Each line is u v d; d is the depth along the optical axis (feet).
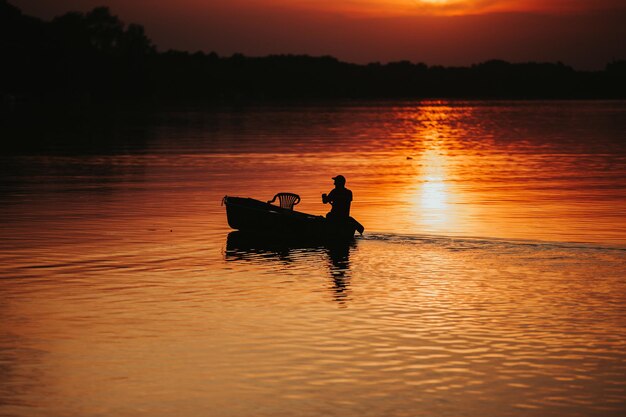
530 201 104.42
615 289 54.34
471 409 33.73
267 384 36.35
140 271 60.39
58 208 96.63
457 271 60.03
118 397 34.83
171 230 80.18
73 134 278.67
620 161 172.65
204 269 61.16
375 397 34.94
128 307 49.60
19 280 57.26
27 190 115.85
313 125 384.27
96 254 67.26
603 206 98.99
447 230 80.38
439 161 175.73
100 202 102.22
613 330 44.68
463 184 126.72
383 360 39.52
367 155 192.75
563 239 75.00
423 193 114.21
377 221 86.84
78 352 40.70
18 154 187.01
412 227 82.48
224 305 50.08
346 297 52.06
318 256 66.23
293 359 39.65
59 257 65.92
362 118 513.86
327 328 44.96
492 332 44.27
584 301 51.08
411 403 34.30
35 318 46.96
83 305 50.08
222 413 33.22
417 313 48.16
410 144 241.55
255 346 41.68
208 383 36.45
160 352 40.68
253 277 58.23
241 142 238.48
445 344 42.11
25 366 38.60
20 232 78.64
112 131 302.45
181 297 52.21
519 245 71.05
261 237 76.23
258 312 48.37
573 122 418.92
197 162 167.12
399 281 56.70
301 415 33.06
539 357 40.09
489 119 499.92
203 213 92.48
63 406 33.88
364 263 63.31
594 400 34.71
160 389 35.73
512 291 53.72
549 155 192.34
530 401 34.55
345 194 75.87
